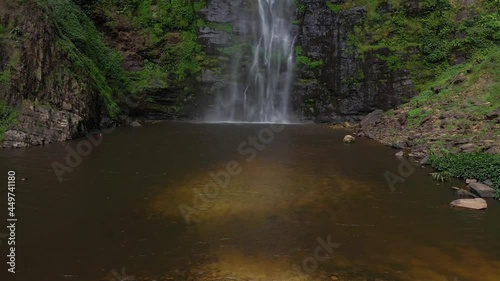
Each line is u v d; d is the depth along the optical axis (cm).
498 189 804
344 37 2019
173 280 493
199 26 2091
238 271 517
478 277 500
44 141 1336
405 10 1970
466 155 997
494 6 1870
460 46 1853
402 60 1917
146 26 2047
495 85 1314
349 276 503
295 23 2102
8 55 1391
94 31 1977
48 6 1611
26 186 869
